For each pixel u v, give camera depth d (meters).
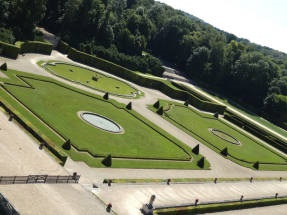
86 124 73.75
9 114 61.25
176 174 68.69
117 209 48.47
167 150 78.69
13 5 108.31
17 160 48.47
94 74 119.00
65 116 73.06
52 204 42.50
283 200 76.94
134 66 149.88
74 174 50.22
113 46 152.38
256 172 89.75
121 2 199.88
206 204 60.31
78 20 141.25
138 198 53.75
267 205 73.12
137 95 116.69
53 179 47.56
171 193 59.72
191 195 61.88
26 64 97.25
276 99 183.12
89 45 135.62
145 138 80.25
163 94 136.25
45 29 145.50
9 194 40.53
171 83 152.50
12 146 51.56
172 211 53.22
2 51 93.69
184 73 197.50
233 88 196.75
